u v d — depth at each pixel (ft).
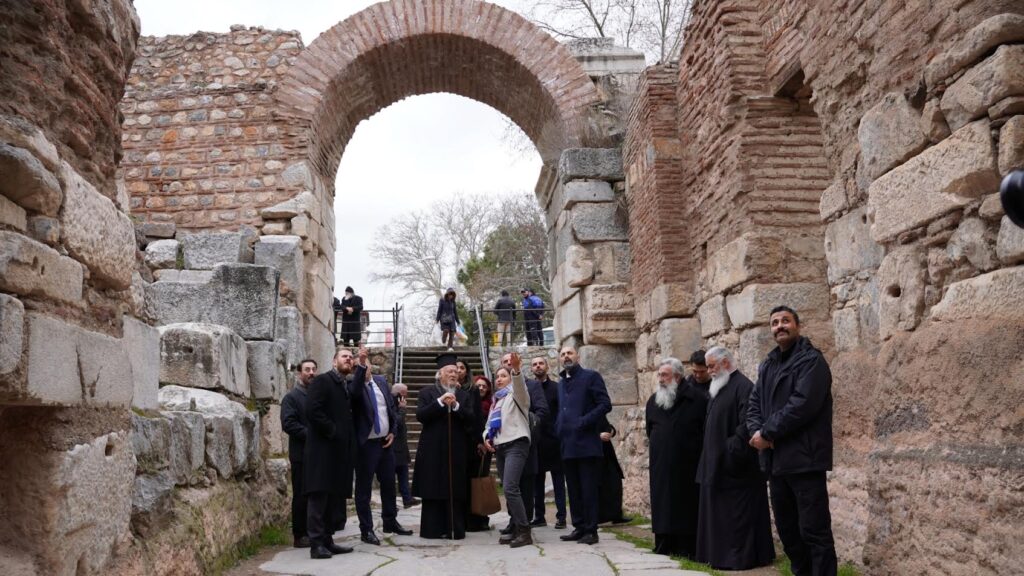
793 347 15.37
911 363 13.65
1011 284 11.57
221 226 36.94
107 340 12.17
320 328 39.29
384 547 22.59
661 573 17.17
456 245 119.44
